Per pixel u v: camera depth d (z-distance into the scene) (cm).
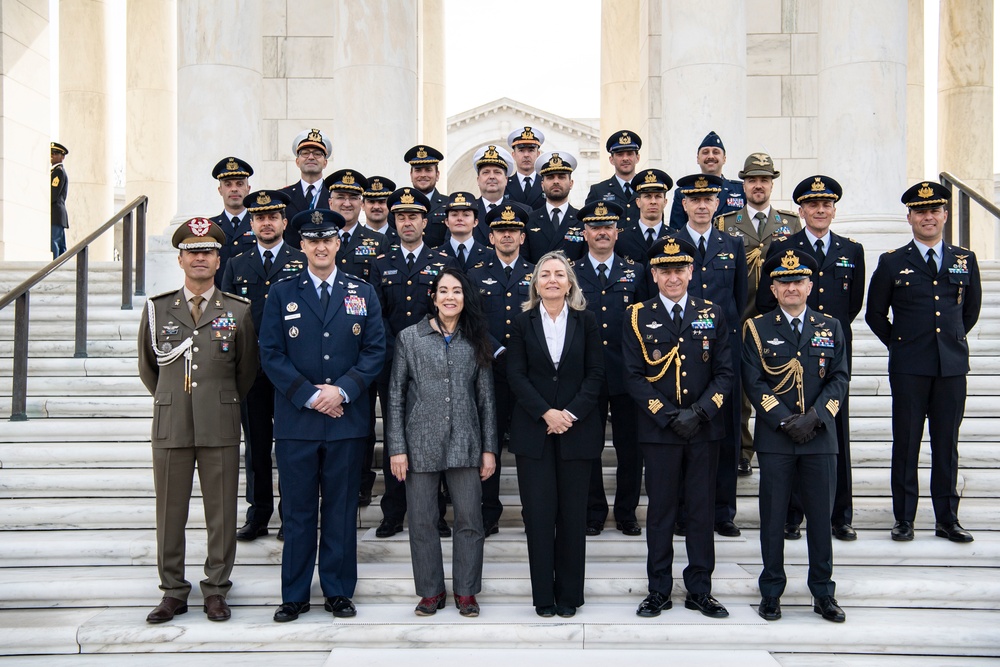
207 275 664
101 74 1906
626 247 820
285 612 631
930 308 723
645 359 660
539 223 865
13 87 1384
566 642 613
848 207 1120
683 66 1088
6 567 712
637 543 720
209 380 650
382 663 586
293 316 662
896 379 732
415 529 648
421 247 791
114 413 898
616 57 1720
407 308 765
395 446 654
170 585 646
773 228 837
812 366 652
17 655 611
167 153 1902
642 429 651
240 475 828
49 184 1466
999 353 956
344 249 831
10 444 846
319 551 662
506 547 722
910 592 658
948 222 1099
